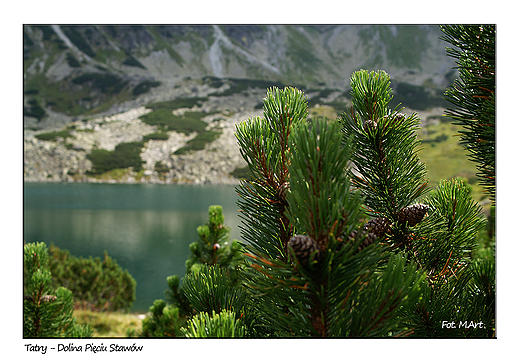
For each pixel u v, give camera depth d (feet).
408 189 5.16
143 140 457.68
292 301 3.74
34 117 511.81
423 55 606.14
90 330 9.09
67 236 164.96
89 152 426.10
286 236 4.33
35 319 8.46
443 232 5.05
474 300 5.09
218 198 314.14
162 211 249.34
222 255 12.43
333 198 3.01
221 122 501.56
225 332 3.69
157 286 91.81
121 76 638.53
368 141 5.18
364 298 3.42
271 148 4.42
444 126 297.94
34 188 337.11
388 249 4.58
